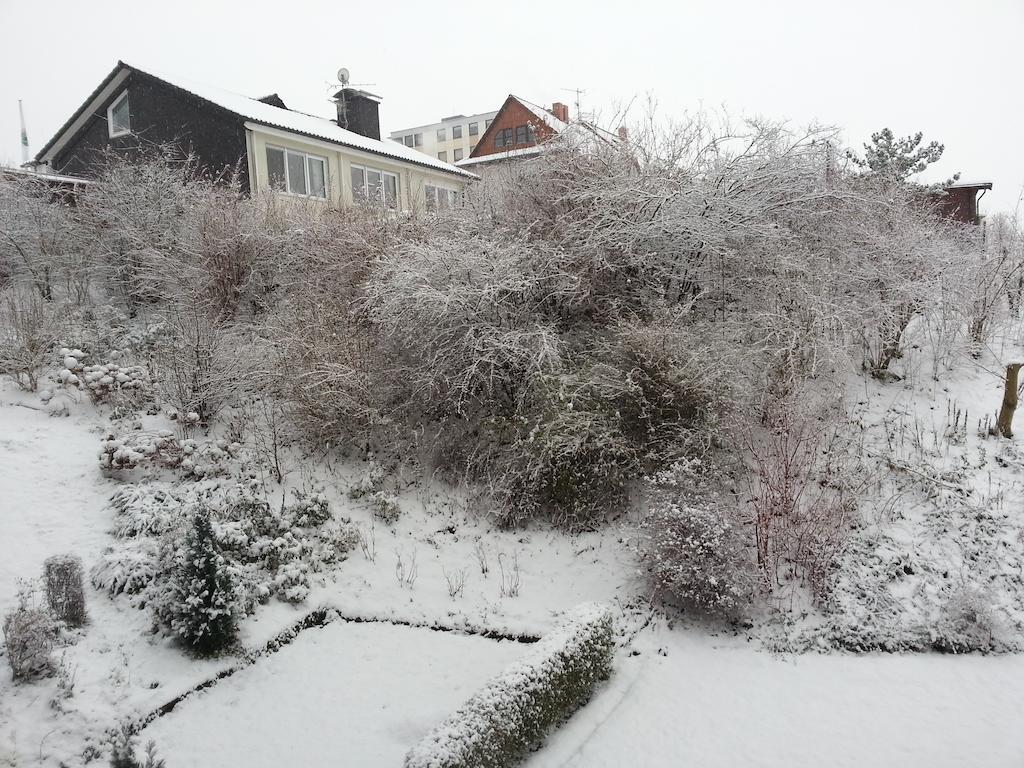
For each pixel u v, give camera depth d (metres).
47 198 12.47
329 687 5.45
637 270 9.15
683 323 8.56
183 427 8.38
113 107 18.95
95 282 11.70
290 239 10.38
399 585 6.84
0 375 9.15
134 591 5.84
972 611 5.84
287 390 8.49
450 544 7.50
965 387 8.72
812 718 5.10
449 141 66.81
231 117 16.17
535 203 9.70
